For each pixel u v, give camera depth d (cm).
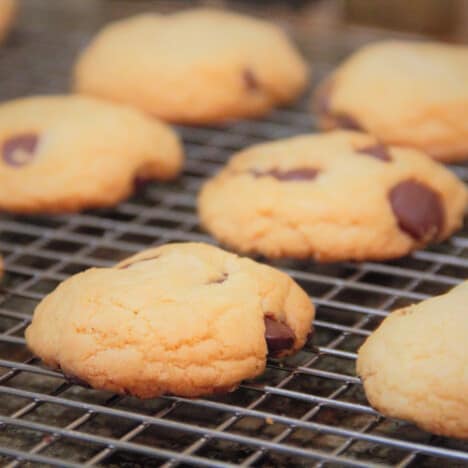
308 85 63
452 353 46
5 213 56
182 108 60
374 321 51
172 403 47
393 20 68
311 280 51
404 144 57
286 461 46
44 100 58
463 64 59
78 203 55
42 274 52
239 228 53
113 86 60
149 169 56
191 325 47
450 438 47
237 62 60
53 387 49
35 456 45
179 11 69
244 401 48
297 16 70
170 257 49
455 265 53
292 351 48
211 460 46
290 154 54
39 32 68
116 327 47
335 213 52
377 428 47
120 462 46
